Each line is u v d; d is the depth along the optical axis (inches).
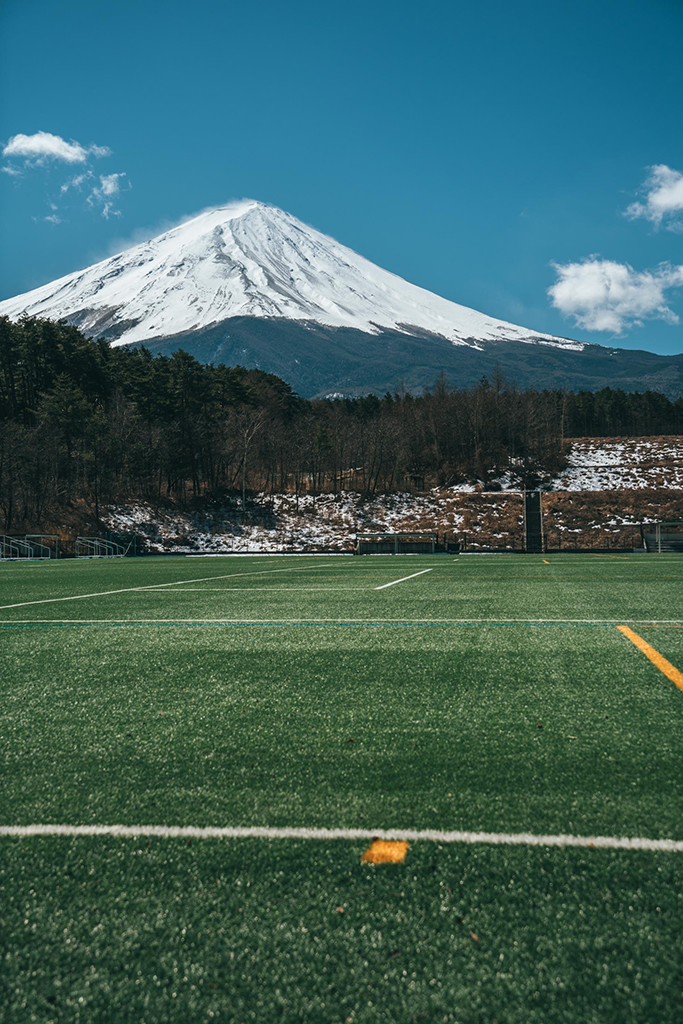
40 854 85.9
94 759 121.3
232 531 2097.7
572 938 67.6
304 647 231.5
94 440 2095.2
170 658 215.9
